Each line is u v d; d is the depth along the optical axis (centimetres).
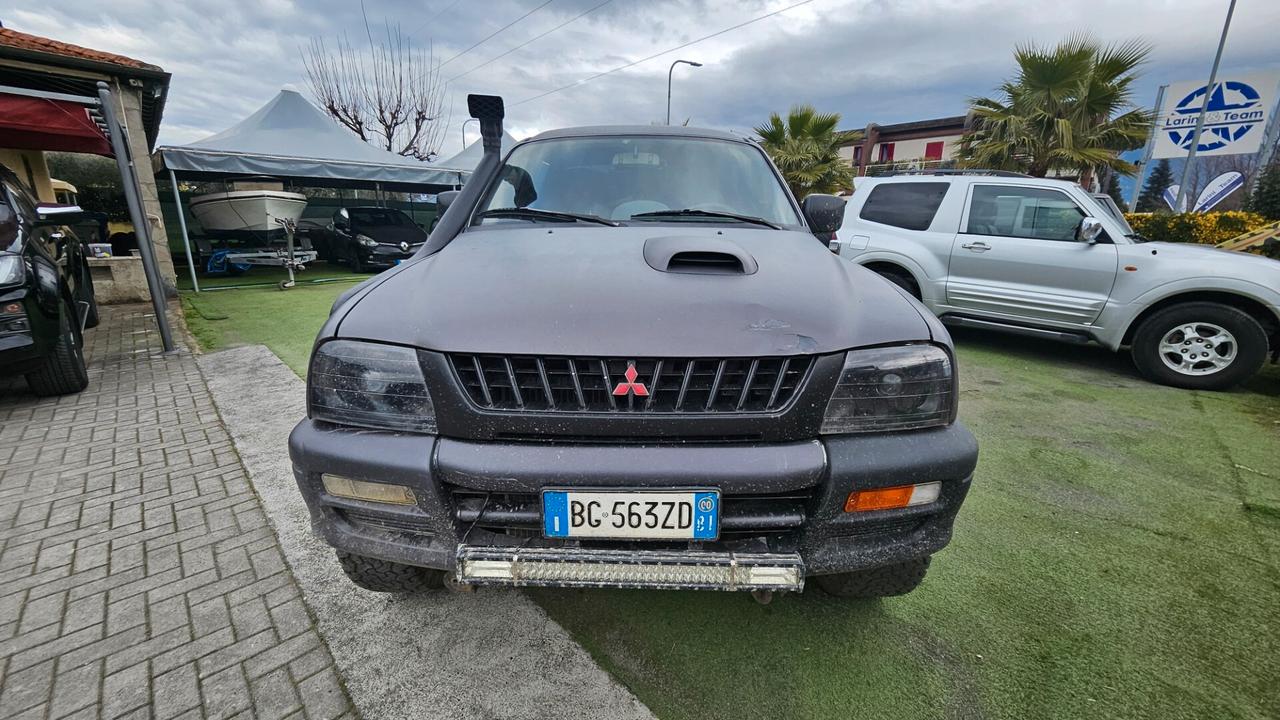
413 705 154
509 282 157
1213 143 1514
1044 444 326
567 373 134
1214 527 240
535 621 184
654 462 130
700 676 163
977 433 343
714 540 133
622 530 132
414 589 186
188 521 242
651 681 162
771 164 264
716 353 132
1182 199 1586
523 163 255
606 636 179
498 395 136
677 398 134
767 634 179
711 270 166
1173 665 167
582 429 133
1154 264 431
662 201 236
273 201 1112
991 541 229
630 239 196
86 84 766
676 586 131
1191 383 431
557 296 148
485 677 163
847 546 139
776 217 235
